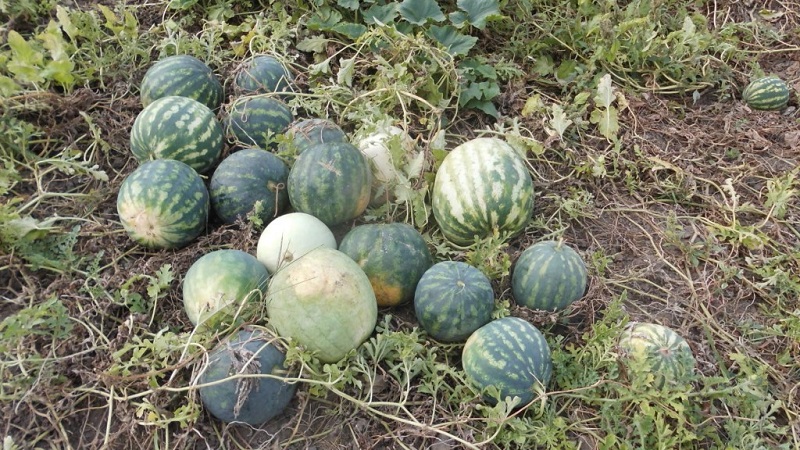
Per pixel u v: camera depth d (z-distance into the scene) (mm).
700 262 2088
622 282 2012
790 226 2172
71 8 2504
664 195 2250
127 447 1614
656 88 2570
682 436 1612
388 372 1709
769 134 2459
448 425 1623
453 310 1699
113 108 2219
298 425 1649
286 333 1632
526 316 1788
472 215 1884
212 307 1649
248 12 2557
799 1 2975
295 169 1870
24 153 2047
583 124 2332
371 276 1771
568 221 2146
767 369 1820
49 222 1879
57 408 1633
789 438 1712
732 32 2771
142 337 1735
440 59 2283
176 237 1846
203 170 2012
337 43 2453
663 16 2746
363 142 2023
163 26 2443
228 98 2283
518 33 2627
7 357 1677
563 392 1640
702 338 1912
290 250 1788
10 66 2064
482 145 1944
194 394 1576
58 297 1803
